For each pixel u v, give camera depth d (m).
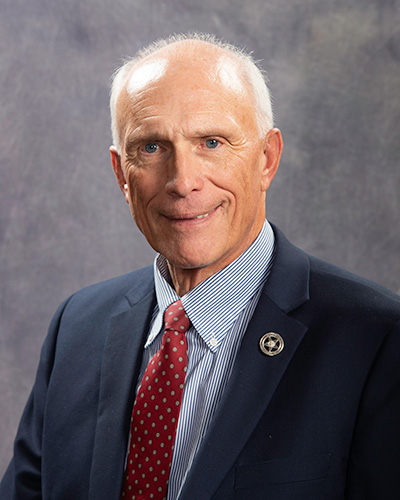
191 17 2.91
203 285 1.34
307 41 2.84
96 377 1.44
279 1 2.85
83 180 3.02
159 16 2.93
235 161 1.26
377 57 2.79
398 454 1.19
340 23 2.81
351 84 2.82
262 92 1.33
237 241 1.31
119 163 1.42
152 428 1.29
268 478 1.20
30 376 3.04
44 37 2.99
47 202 3.02
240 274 1.35
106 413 1.37
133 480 1.29
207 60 1.26
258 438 1.22
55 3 2.97
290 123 2.86
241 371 1.26
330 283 1.36
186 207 1.25
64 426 1.43
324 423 1.21
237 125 1.26
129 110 1.28
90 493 1.31
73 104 3.00
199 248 1.27
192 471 1.20
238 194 1.28
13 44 2.99
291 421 1.22
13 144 3.01
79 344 1.51
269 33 2.86
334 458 1.21
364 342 1.25
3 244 3.02
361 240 2.85
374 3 2.78
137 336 1.43
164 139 1.24
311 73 2.85
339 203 2.86
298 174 2.88
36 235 3.03
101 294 1.59
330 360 1.25
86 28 2.97
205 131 1.23
